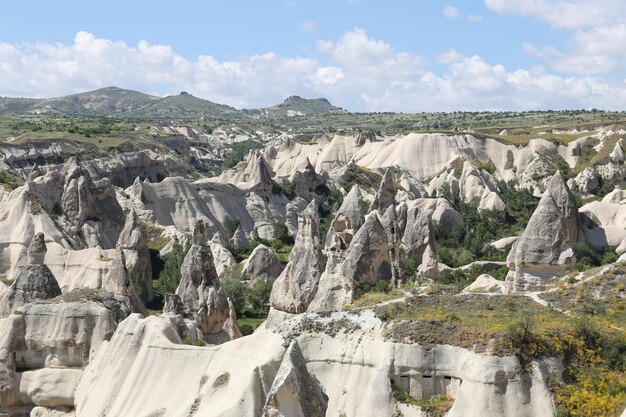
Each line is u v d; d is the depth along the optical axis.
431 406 53.94
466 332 55.34
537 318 58.28
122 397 66.50
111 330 75.81
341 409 55.88
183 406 61.94
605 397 51.72
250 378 58.00
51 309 77.06
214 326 92.25
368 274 78.06
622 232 133.00
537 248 78.94
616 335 56.62
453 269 120.56
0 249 126.56
